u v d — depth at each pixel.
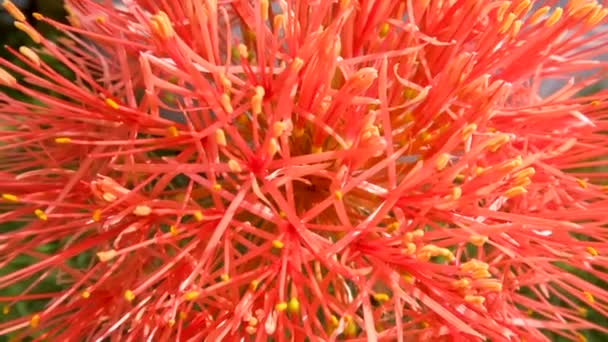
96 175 0.17
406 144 0.15
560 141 0.17
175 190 0.17
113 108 0.16
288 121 0.15
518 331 0.16
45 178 0.18
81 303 0.17
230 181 0.15
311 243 0.14
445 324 0.16
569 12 0.16
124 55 0.16
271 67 0.15
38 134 0.17
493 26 0.16
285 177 0.15
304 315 0.15
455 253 0.19
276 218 0.15
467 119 0.16
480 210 0.15
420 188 0.16
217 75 0.15
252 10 0.17
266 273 0.15
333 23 0.15
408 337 0.17
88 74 0.18
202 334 0.16
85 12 0.19
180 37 0.16
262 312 0.15
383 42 0.17
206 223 0.15
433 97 0.16
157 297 0.16
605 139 0.18
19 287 0.26
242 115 0.17
